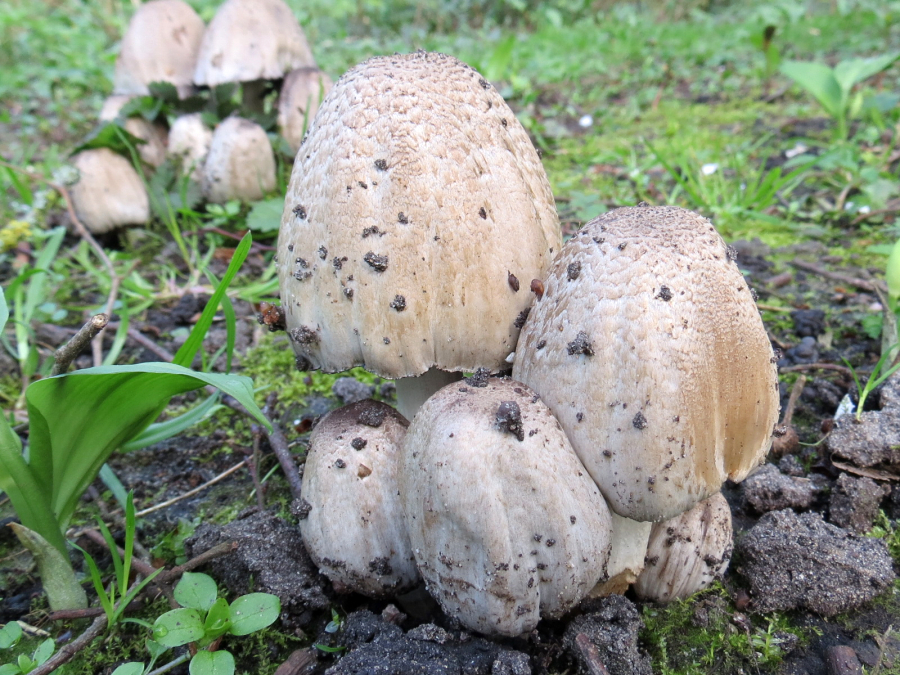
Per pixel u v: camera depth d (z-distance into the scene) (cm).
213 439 20
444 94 13
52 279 28
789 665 13
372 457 13
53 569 14
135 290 26
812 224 30
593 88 52
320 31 73
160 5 33
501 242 13
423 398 16
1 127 49
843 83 34
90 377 13
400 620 14
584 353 12
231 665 13
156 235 31
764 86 50
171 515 18
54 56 62
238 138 30
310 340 13
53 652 14
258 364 24
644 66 56
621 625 13
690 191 31
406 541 13
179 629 13
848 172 33
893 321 20
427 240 13
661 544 14
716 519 14
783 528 15
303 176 13
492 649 12
